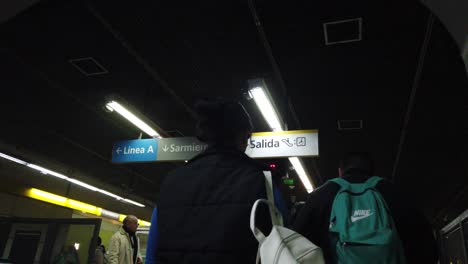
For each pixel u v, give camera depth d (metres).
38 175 14.67
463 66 7.04
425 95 8.44
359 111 9.54
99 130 11.79
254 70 7.73
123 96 9.16
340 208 1.76
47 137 12.40
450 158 12.25
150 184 18.73
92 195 18.52
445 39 6.26
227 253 1.15
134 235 6.55
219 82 8.27
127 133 11.80
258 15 6.09
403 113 9.45
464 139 10.63
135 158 8.73
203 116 1.51
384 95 8.63
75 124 11.42
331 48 6.93
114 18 6.35
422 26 6.09
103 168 15.88
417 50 6.81
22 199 14.09
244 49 7.09
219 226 1.19
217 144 1.46
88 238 5.53
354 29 6.35
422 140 11.06
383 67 7.49
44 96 9.66
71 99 9.73
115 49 7.30
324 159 13.67
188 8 6.05
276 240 1.13
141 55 7.38
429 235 1.79
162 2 5.94
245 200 1.22
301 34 6.56
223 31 6.58
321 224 1.84
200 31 6.61
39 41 7.20
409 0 5.56
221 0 5.84
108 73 8.21
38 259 5.50
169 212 1.32
